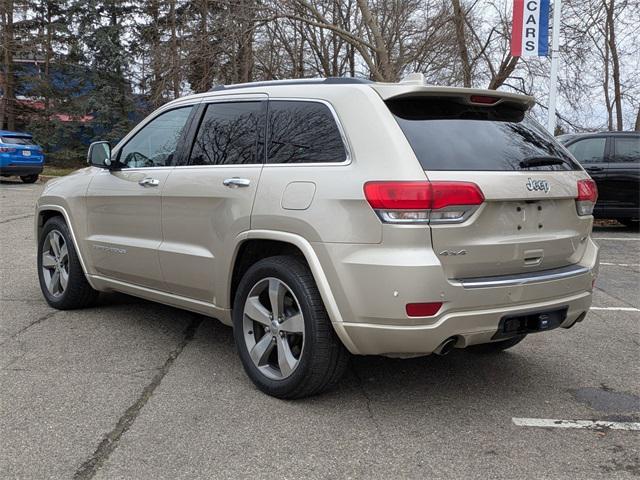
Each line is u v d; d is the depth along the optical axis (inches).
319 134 148.1
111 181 203.0
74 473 117.6
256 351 156.7
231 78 668.1
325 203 138.5
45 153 1131.3
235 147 166.9
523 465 124.7
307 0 705.6
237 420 141.3
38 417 140.3
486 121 151.6
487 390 163.0
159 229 184.1
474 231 134.5
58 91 1133.1
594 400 158.1
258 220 151.6
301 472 120.0
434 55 732.7
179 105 191.0
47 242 233.8
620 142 474.6
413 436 135.9
